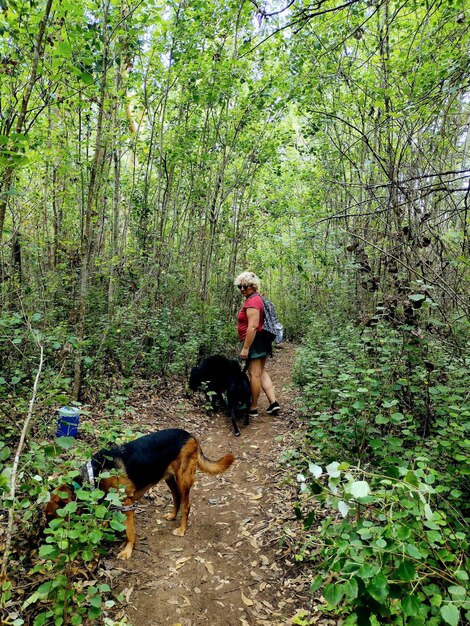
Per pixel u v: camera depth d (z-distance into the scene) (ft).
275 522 11.96
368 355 14.67
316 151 31.37
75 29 14.47
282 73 27.50
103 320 21.48
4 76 14.99
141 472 10.82
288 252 26.08
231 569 10.35
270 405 20.58
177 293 30.42
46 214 24.54
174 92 30.50
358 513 6.89
